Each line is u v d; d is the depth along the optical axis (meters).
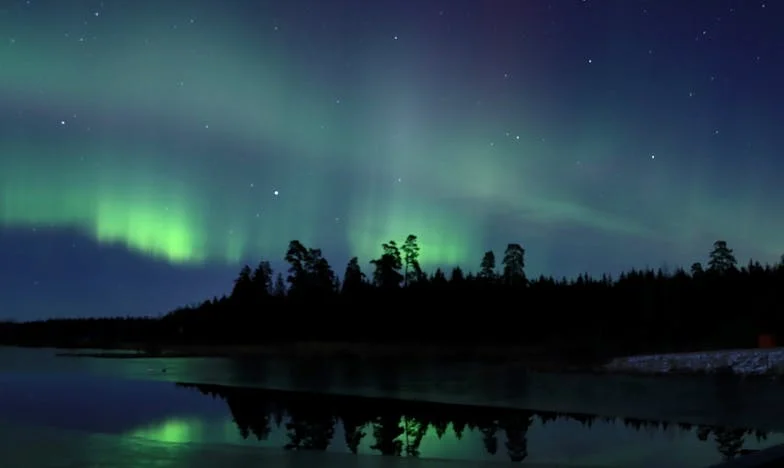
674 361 25.23
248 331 68.31
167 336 70.62
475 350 48.75
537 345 48.69
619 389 21.05
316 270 79.62
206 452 10.55
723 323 40.28
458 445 12.61
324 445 12.73
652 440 12.62
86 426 15.07
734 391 18.91
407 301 70.81
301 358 46.59
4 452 10.25
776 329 34.31
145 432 14.33
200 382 26.56
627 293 61.31
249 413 17.34
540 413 16.73
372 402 19.64
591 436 13.25
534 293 67.50
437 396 21.09
